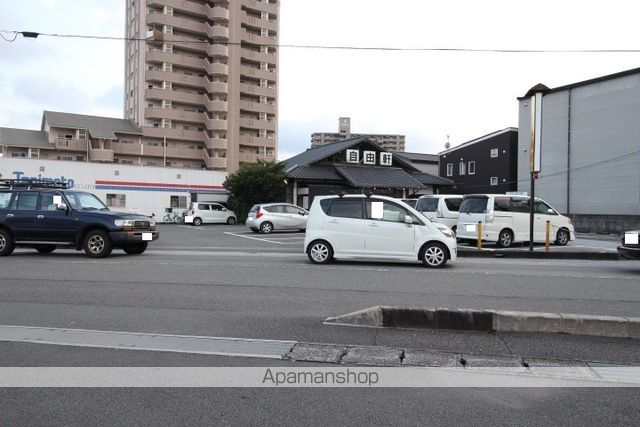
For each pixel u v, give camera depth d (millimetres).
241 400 3943
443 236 11359
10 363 4723
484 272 10531
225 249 16312
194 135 64625
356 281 9273
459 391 4191
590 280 9562
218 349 5199
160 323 6219
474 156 48312
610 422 3639
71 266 11125
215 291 8258
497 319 5961
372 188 39312
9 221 13172
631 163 33594
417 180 41656
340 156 41969
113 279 9367
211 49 65188
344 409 3801
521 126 41906
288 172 39375
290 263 12016
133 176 39750
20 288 8438
